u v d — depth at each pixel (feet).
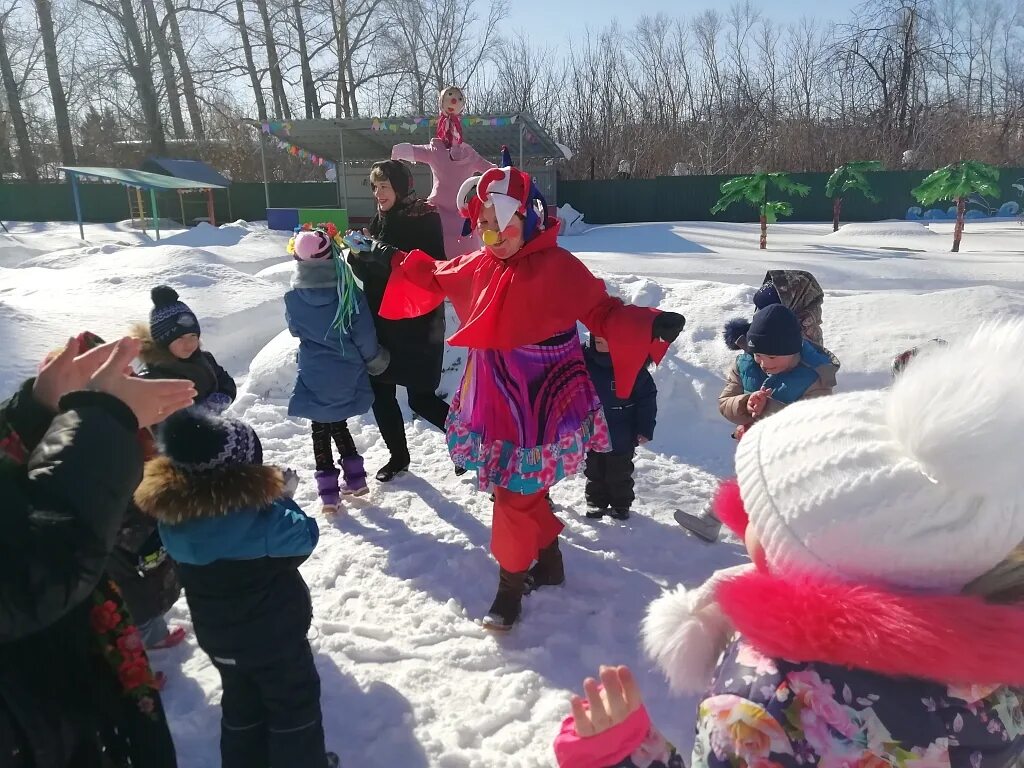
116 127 112.78
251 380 19.48
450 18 124.06
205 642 7.42
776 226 72.02
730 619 4.44
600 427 10.67
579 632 10.68
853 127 124.57
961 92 132.98
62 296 25.59
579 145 119.65
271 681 7.45
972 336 4.23
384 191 14.80
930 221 79.46
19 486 4.49
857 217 83.05
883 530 3.91
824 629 3.94
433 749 8.49
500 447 10.28
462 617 11.03
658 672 9.68
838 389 17.24
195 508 6.95
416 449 17.24
